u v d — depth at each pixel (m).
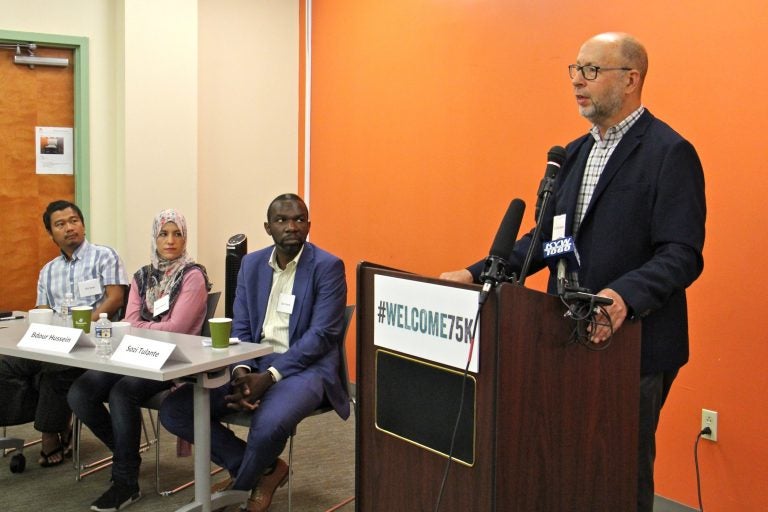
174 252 3.38
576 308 1.51
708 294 2.72
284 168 5.16
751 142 2.57
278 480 2.92
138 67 4.51
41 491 3.17
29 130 4.57
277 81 5.09
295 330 2.98
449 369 1.55
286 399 2.73
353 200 4.59
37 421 3.35
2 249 4.54
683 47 2.77
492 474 1.45
